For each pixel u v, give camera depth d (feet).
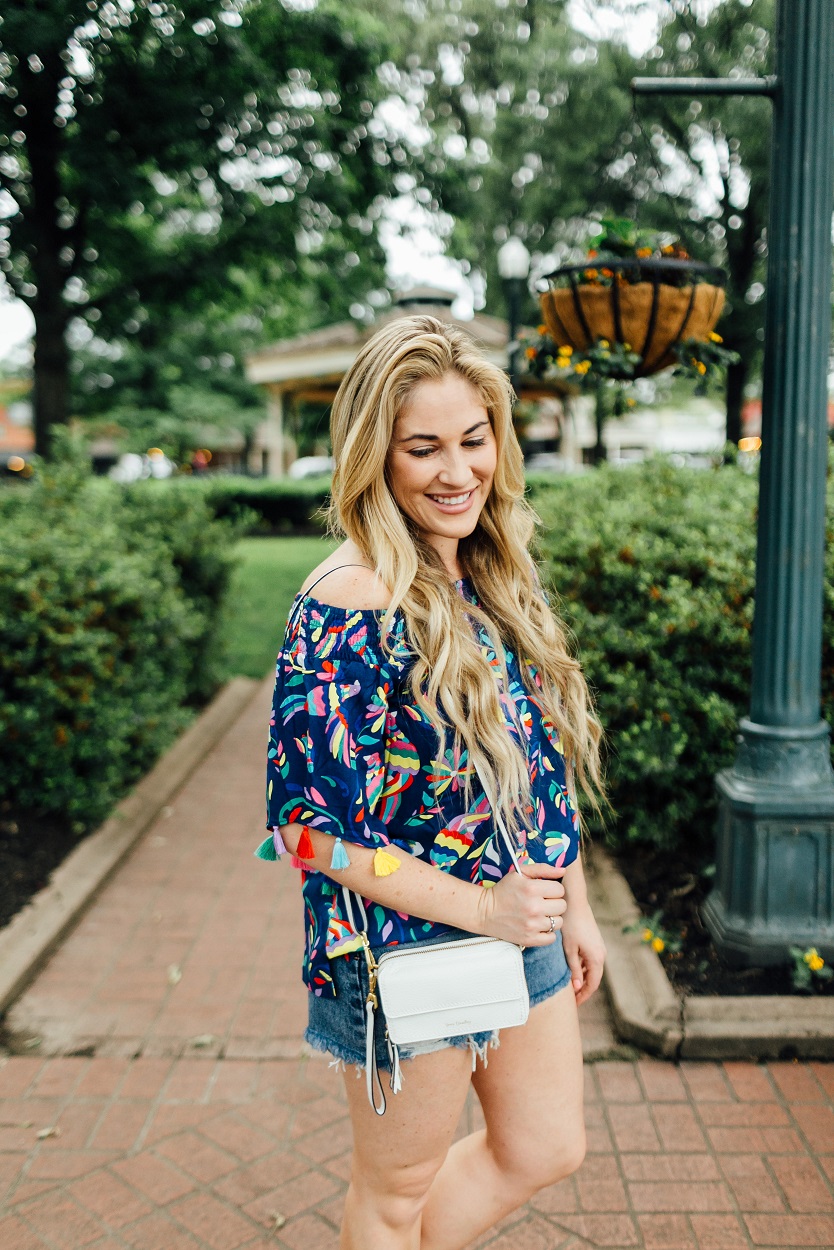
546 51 51.85
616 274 9.91
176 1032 9.47
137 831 14.44
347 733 4.18
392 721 4.35
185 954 11.03
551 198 55.21
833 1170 7.46
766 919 9.82
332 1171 7.57
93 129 31.12
